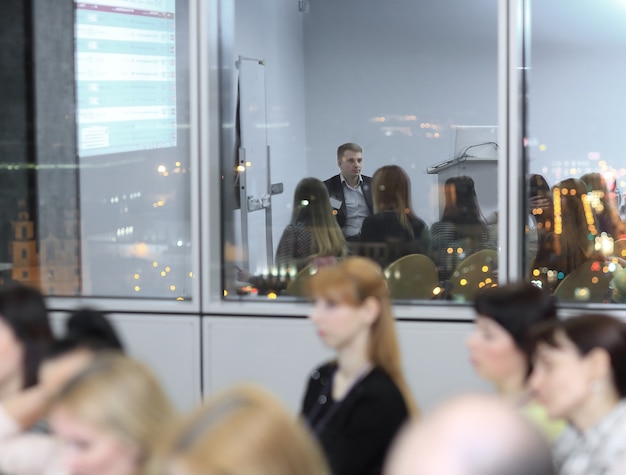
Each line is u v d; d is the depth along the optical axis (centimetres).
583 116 596
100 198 633
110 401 196
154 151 625
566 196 593
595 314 286
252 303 612
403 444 121
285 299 613
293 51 652
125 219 629
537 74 603
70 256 637
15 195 641
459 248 600
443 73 623
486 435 117
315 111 647
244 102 634
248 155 632
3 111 639
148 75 623
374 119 636
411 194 615
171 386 615
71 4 629
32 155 638
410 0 636
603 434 272
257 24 642
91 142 632
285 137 644
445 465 115
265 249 625
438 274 602
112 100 629
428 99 629
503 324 333
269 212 631
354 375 351
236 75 633
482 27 623
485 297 339
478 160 605
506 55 584
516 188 588
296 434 147
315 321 353
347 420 342
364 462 339
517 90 585
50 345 312
